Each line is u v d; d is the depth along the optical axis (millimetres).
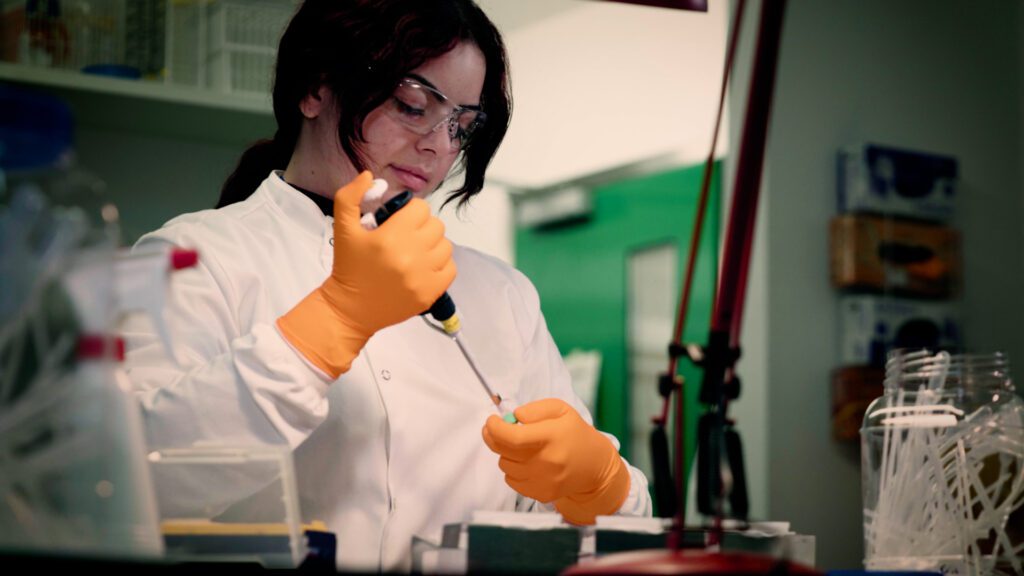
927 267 3955
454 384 1768
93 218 942
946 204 4039
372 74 1588
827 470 3842
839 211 3951
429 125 1640
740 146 1034
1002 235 4234
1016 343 4191
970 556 1408
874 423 1532
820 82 3967
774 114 3875
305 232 1758
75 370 897
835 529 3830
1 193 916
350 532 1616
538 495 1517
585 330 4484
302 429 1375
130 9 2842
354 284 1362
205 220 1765
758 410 3795
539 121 4438
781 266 3840
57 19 2770
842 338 3904
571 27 4430
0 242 902
